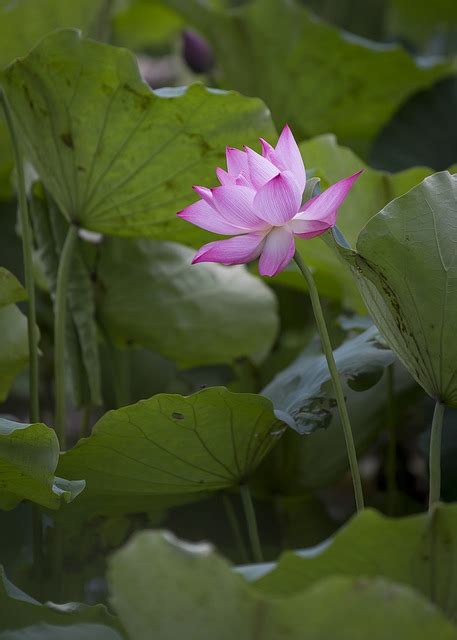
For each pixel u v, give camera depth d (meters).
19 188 2.95
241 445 2.78
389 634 2.28
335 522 3.29
